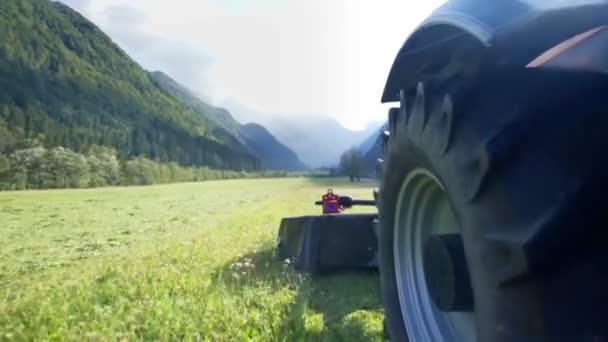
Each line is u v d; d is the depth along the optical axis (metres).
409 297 2.02
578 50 1.08
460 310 1.52
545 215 1.04
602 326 1.00
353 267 4.17
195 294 3.77
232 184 73.06
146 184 81.31
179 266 5.20
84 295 3.87
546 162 1.10
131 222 14.39
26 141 86.81
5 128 91.19
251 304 3.56
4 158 67.62
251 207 19.81
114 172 76.81
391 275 2.12
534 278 1.06
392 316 2.08
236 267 4.74
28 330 2.98
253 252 5.91
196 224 12.55
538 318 1.06
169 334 2.88
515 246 1.07
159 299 3.62
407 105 1.70
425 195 1.90
